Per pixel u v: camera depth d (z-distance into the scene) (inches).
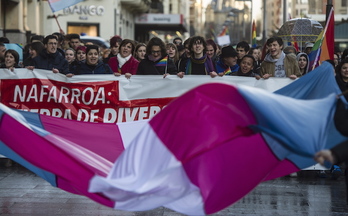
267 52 408.5
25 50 565.9
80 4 1502.2
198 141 202.2
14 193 337.4
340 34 1016.2
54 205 311.7
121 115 377.4
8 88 380.2
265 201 327.9
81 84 378.0
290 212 306.0
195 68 396.5
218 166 209.9
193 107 203.5
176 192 206.8
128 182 202.4
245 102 194.9
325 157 176.2
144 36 2375.7
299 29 546.9
